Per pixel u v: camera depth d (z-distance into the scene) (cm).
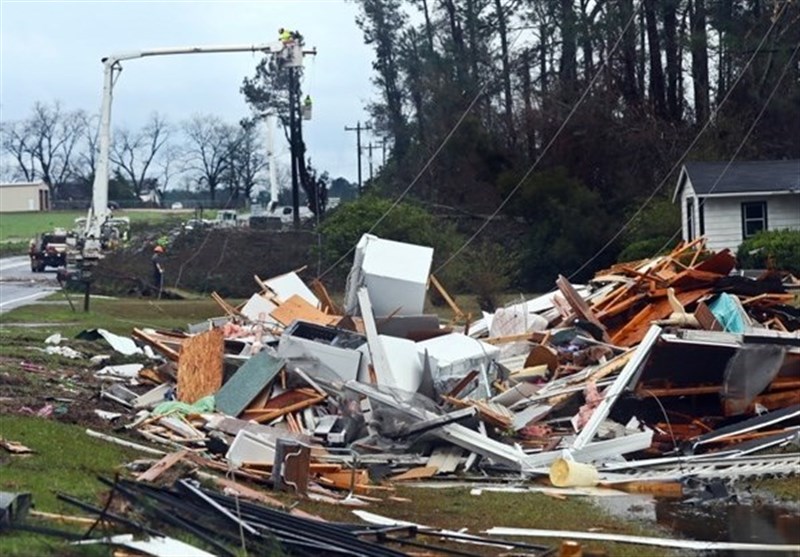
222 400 3259
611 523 2322
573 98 10144
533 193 8725
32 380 3681
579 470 2702
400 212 8325
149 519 1802
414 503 2492
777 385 3316
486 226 8931
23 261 14075
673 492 2605
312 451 2744
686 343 3234
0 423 2680
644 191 9325
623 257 8019
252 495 2261
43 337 5169
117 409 3347
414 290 4566
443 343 3541
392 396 3103
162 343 4088
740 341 3253
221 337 3500
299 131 11612
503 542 2075
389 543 1966
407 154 11619
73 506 1903
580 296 4341
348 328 4256
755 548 2081
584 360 3791
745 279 4138
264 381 3266
